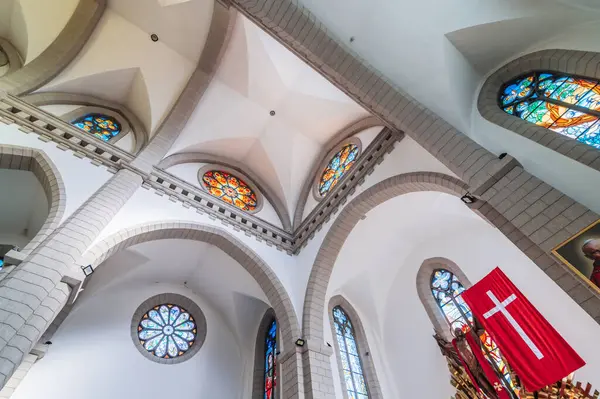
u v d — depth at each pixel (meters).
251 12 8.59
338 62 9.01
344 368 11.42
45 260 7.19
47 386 9.67
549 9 8.11
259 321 14.30
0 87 10.83
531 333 6.58
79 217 8.53
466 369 7.57
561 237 5.71
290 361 9.66
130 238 9.66
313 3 8.59
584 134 6.86
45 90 12.33
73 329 11.20
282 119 15.77
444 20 8.62
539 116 7.99
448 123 8.50
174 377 11.78
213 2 13.08
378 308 13.45
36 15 12.61
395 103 9.03
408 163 10.24
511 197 6.58
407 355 12.02
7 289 6.38
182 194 12.16
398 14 8.73
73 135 10.81
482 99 9.24
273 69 14.43
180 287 14.15
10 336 5.84
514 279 10.11
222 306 14.27
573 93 7.56
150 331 12.55
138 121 14.34
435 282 12.47
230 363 13.15
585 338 8.28
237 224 12.65
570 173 6.34
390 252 12.98
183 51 14.46
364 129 14.09
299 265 12.53
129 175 10.90
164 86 14.38
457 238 11.84
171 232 10.93
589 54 7.39
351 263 12.70
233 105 15.22
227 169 15.96
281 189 15.77
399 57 9.11
